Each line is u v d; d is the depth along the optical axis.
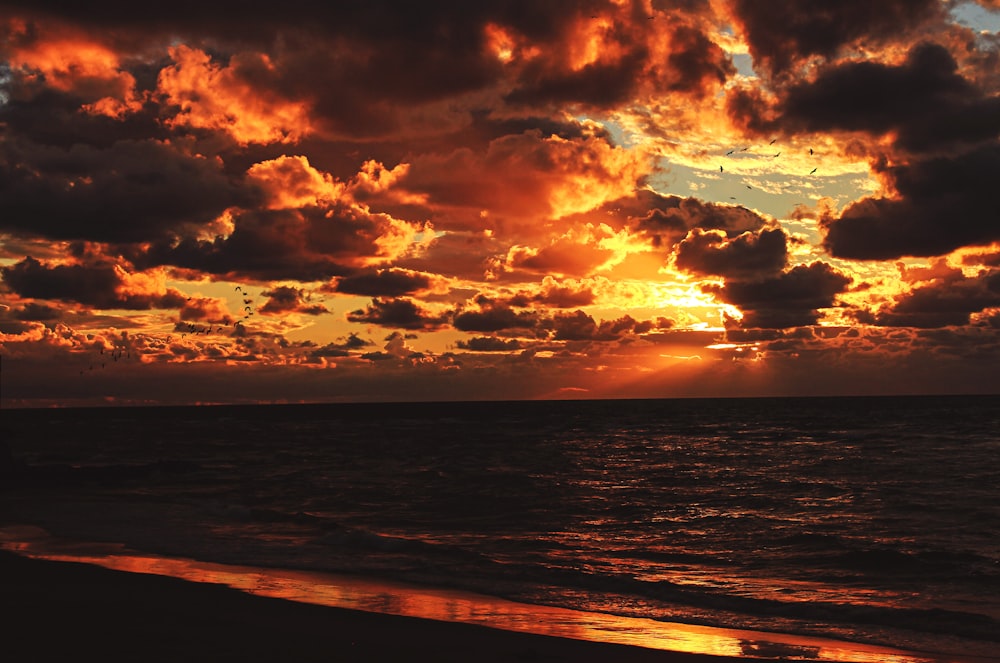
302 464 56.94
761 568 21.00
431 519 30.36
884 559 21.95
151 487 42.69
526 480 45.44
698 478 46.16
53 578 17.00
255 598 15.66
